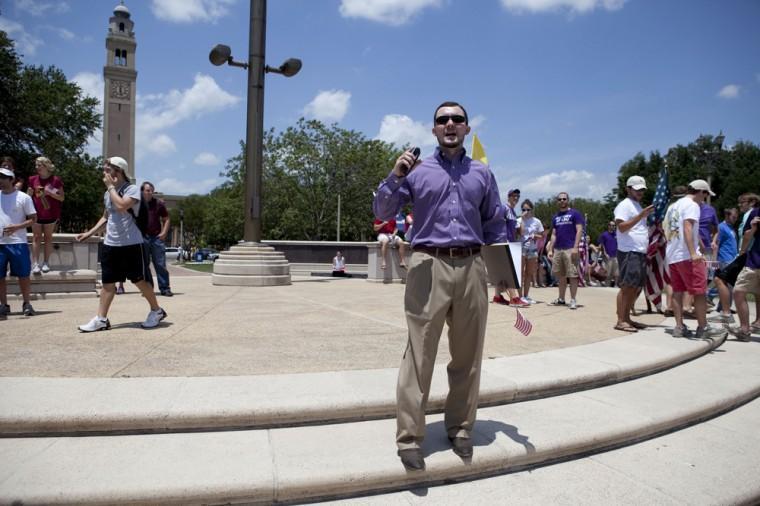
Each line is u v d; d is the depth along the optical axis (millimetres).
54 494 2289
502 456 2896
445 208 2844
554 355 4762
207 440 2904
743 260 6590
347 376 3799
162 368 3945
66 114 39500
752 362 5211
